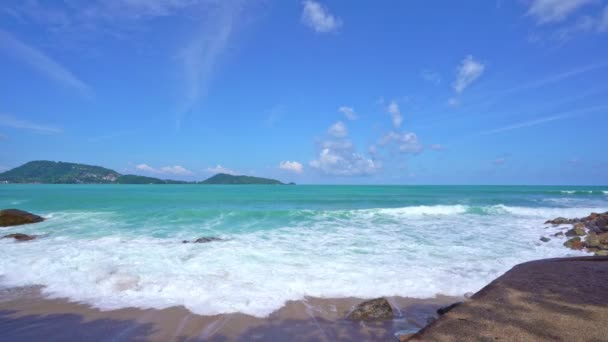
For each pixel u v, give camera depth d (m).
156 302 6.67
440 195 48.78
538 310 4.04
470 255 10.74
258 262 9.54
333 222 18.25
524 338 3.38
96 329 5.56
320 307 6.50
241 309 6.34
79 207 25.77
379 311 6.08
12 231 14.90
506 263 9.76
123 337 5.29
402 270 8.88
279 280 7.95
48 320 5.89
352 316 6.00
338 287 7.54
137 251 10.82
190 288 7.38
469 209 23.88
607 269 5.67
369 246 11.97
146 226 16.41
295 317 6.04
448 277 8.31
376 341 5.16
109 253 10.52
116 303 6.63
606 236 12.27
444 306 6.55
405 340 3.60
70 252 10.63
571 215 22.53
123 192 55.56
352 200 36.06
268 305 6.54
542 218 20.61
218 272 8.55
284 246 11.83
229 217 19.72
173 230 15.29
